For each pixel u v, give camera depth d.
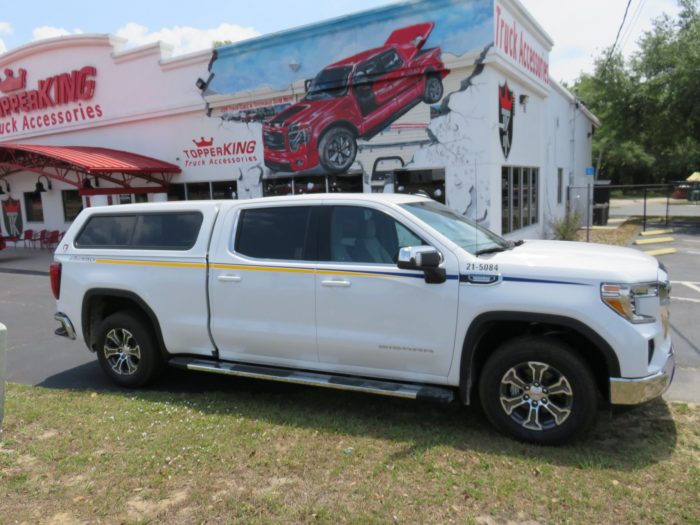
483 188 11.72
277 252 4.73
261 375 4.77
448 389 4.44
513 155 13.43
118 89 17.14
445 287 4.05
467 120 11.72
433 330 4.11
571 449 3.84
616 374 3.65
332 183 13.70
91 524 3.15
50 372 6.23
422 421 4.43
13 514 3.27
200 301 5.04
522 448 3.87
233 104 14.98
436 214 4.73
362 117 12.95
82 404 4.99
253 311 4.79
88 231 5.79
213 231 5.05
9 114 20.12
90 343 5.78
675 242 16.09
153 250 5.30
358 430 4.25
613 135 28.39
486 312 3.93
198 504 3.30
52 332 8.18
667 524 2.96
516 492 3.30
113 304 5.85
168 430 4.33
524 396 3.94
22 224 21.08
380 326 4.29
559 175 20.05
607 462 3.62
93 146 18.25
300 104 13.81
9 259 17.36
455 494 3.31
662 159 59.97
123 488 3.51
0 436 3.86
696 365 5.64
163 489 3.48
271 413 4.65
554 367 3.81
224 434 4.22
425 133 12.22
